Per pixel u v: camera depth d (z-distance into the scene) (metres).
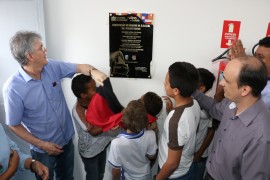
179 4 1.48
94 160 1.71
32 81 1.35
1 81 1.64
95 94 1.46
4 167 1.16
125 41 1.57
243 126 1.03
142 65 1.63
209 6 1.49
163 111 1.74
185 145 1.24
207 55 1.60
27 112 1.39
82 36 1.57
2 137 1.20
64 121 1.55
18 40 1.22
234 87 0.99
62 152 1.57
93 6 1.50
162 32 1.55
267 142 0.92
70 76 1.54
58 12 1.51
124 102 1.74
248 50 1.59
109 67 1.64
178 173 1.33
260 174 0.96
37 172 1.29
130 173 1.42
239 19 1.52
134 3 1.49
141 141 1.33
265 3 1.47
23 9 1.48
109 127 1.45
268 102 1.33
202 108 1.51
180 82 1.15
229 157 1.08
